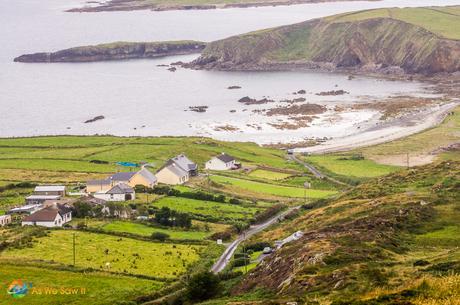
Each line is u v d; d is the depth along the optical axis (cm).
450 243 12169
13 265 13638
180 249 15412
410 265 10262
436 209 14588
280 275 11481
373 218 14212
